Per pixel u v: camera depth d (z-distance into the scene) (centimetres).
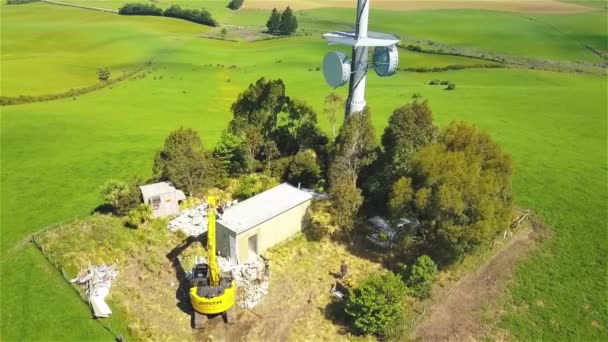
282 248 4394
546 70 13125
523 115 8556
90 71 13600
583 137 7412
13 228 4794
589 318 3691
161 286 3922
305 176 5291
